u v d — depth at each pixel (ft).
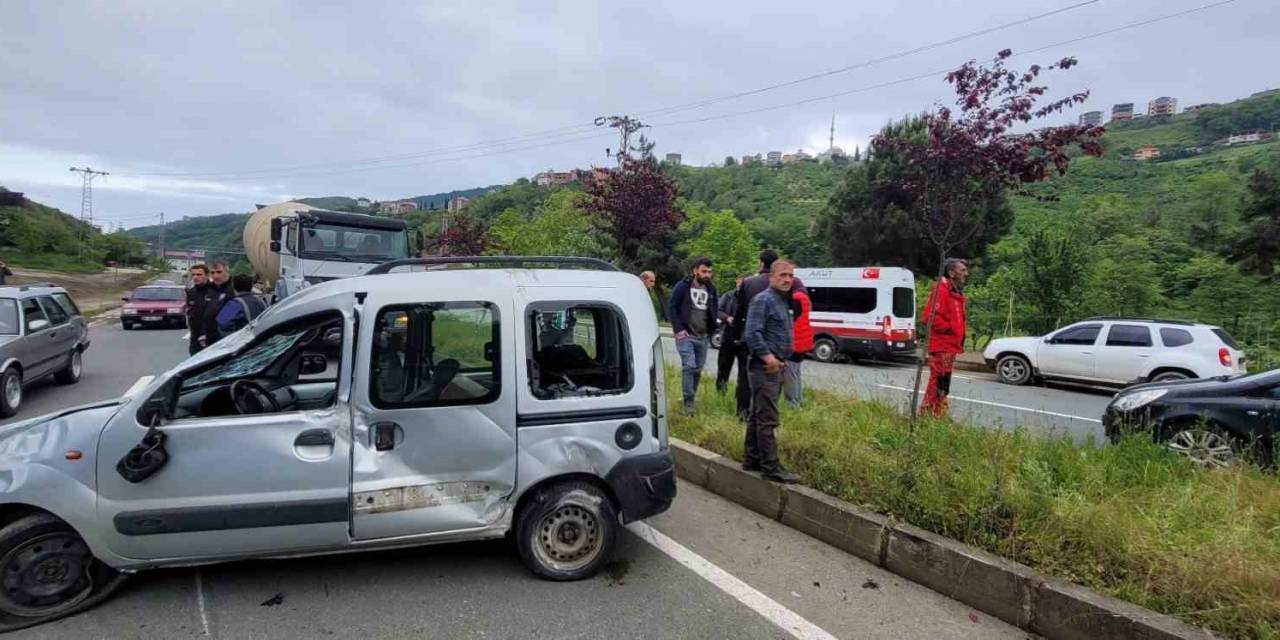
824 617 11.45
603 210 46.57
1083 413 33.47
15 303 28.84
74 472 10.86
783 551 14.20
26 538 10.87
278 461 11.32
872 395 26.21
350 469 11.55
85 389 32.68
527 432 12.28
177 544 11.11
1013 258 83.92
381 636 10.58
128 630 10.67
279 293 43.06
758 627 11.07
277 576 12.53
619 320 13.14
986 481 14.15
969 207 19.71
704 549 14.23
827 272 56.70
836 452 16.84
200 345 26.55
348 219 45.24
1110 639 10.24
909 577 12.97
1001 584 11.52
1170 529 12.44
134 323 65.87
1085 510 12.76
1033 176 17.61
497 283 12.61
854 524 14.06
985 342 62.49
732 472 17.34
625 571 13.08
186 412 12.57
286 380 14.78
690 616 11.39
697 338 24.29
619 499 12.72
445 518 11.99
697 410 23.62
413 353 12.17
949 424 18.76
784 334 16.51
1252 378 20.66
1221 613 9.91
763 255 23.18
